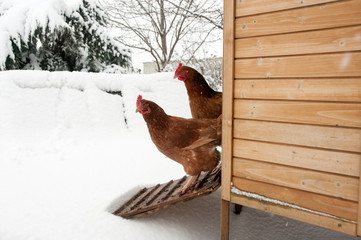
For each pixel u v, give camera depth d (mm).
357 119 1569
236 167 2102
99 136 4852
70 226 2244
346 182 1640
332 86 1630
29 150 4008
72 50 7824
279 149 1873
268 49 1830
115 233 2252
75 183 3076
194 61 11625
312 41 1662
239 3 1915
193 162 2539
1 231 2096
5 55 6441
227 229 2258
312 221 1781
